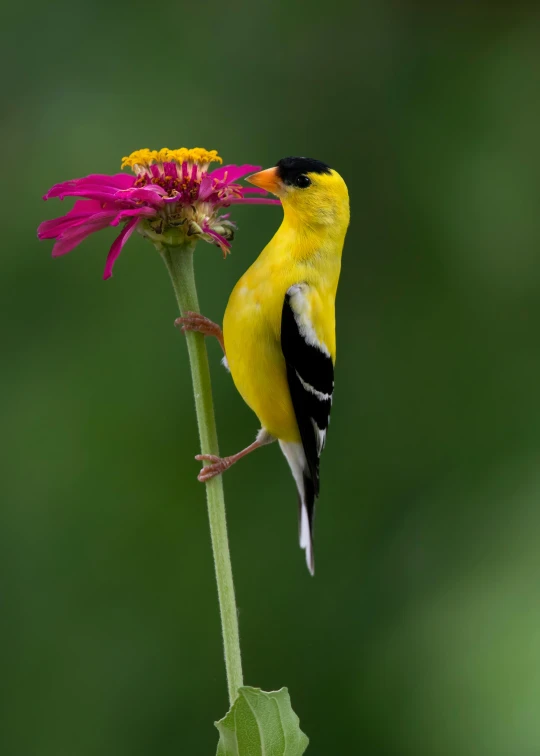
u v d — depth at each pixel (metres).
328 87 11.44
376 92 11.45
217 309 9.90
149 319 10.05
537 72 11.41
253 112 11.20
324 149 11.27
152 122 10.85
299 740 4.23
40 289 10.16
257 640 9.60
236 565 9.77
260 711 4.20
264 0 11.52
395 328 10.91
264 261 5.85
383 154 11.27
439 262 10.95
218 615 9.49
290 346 5.73
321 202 5.82
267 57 11.42
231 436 9.89
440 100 11.41
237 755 4.21
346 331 10.86
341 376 10.73
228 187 4.78
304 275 5.79
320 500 10.32
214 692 9.33
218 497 4.55
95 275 10.14
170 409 9.85
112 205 4.58
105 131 10.73
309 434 6.03
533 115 11.28
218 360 9.95
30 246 10.23
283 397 5.87
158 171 4.72
